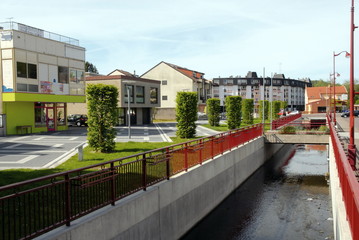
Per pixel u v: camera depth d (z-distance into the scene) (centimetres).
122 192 858
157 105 4769
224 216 1466
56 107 3166
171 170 1148
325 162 2891
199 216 1366
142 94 4416
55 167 1295
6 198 538
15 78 2555
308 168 2612
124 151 1730
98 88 1669
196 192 1326
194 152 1367
